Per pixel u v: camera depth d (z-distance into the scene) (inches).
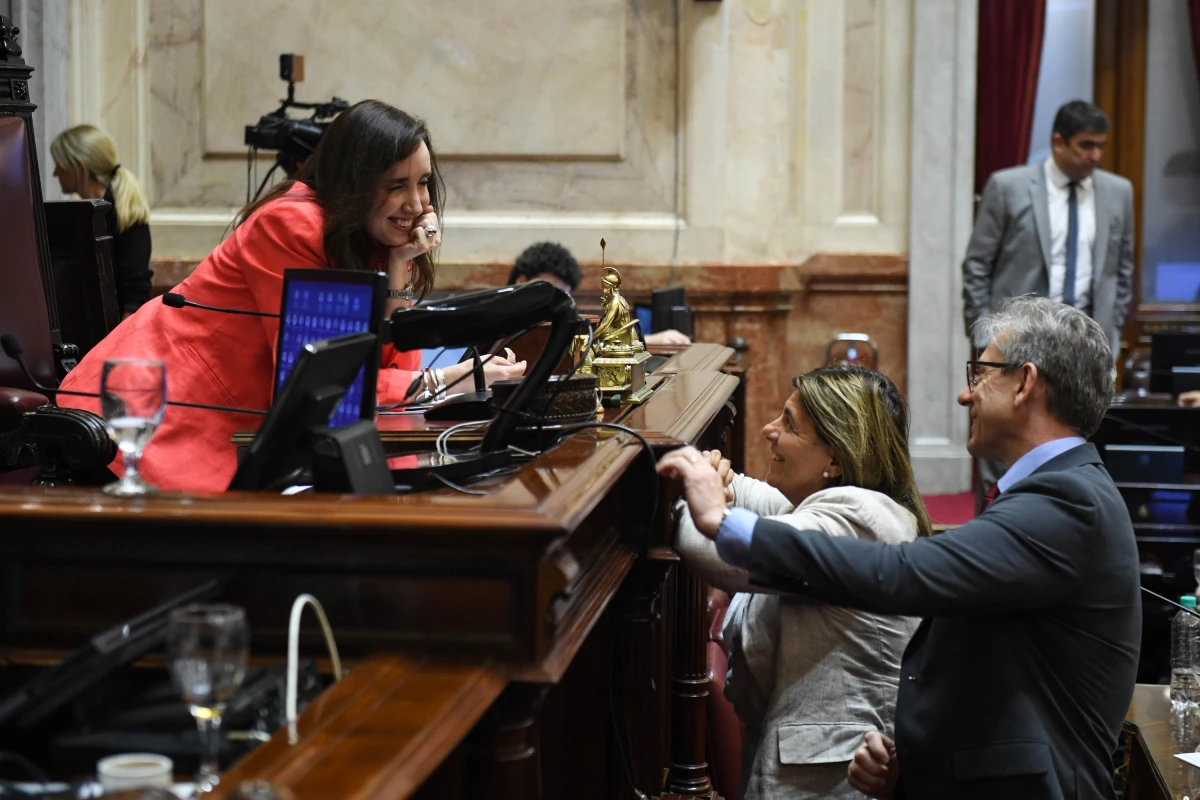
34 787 48.8
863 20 278.1
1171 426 174.6
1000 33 282.4
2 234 136.8
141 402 66.1
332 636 61.8
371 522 60.2
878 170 281.0
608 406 99.5
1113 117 301.4
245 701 54.4
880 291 282.4
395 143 94.3
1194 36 293.3
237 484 67.6
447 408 91.4
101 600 63.3
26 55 254.8
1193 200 301.3
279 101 264.4
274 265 95.7
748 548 81.4
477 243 266.1
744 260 266.2
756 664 98.3
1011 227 239.8
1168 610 156.5
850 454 96.6
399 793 46.1
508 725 61.1
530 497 62.9
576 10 262.4
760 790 93.8
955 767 83.5
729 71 263.6
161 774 48.2
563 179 266.4
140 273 211.2
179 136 265.7
